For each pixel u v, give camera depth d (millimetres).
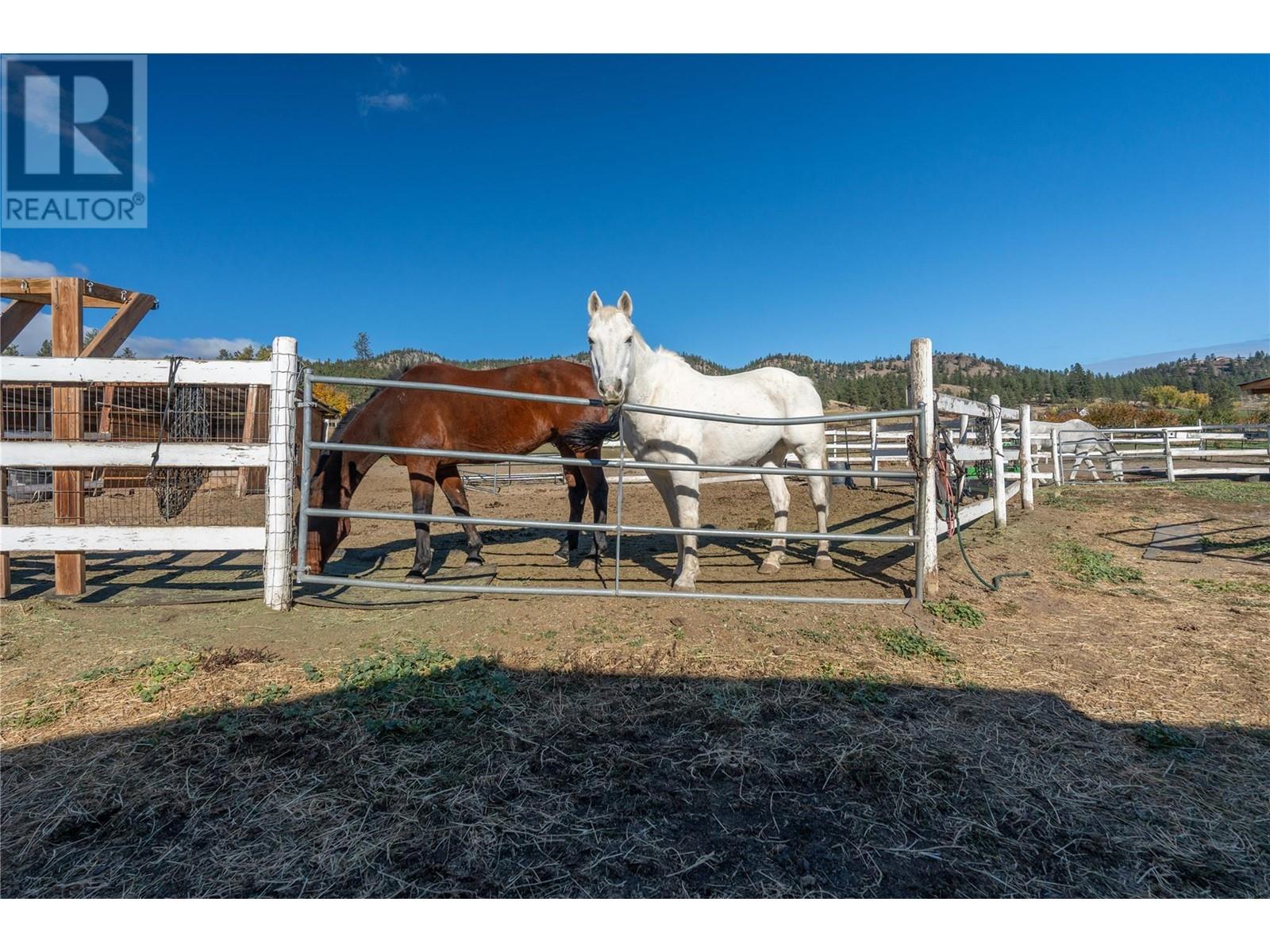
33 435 3879
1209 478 12578
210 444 3738
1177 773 2107
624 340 3785
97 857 1676
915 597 3898
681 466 3617
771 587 4270
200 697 2543
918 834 1805
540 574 4746
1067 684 2793
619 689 2664
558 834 1783
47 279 4031
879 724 2400
